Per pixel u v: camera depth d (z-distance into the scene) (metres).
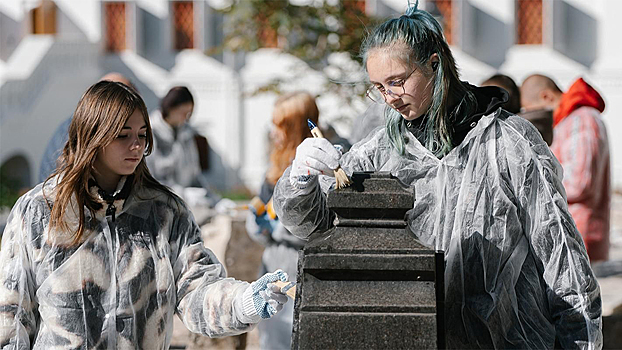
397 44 2.71
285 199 2.77
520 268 2.78
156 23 23.34
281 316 5.33
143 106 3.18
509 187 2.77
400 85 2.74
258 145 22.88
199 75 23.06
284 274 3.07
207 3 22.94
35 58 22.23
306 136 5.06
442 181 2.81
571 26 22.41
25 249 3.10
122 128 3.09
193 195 6.88
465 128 2.83
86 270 3.09
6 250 3.11
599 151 5.80
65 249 3.09
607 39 22.20
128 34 23.33
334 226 2.54
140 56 23.33
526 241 2.80
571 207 5.88
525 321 2.78
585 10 22.28
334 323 2.38
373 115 4.81
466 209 2.78
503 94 2.85
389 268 2.39
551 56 22.33
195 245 3.27
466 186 2.78
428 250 2.41
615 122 22.16
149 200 3.22
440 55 2.74
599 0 22.27
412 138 2.84
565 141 5.85
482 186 2.77
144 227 3.18
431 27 2.74
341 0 16.31
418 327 2.36
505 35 22.38
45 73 22.34
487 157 2.78
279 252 5.14
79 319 3.06
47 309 3.07
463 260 2.78
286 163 5.05
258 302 3.00
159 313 3.15
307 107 5.06
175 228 3.27
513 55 22.36
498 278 2.76
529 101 6.07
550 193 2.75
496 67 22.44
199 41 23.12
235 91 22.86
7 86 21.53
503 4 22.31
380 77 2.76
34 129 22.02
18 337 3.06
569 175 5.79
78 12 23.34
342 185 2.53
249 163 22.97
